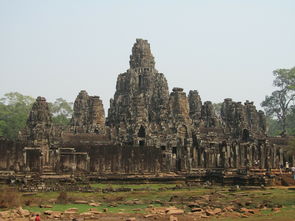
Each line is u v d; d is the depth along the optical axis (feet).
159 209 148.25
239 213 140.77
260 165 300.20
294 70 536.01
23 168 232.73
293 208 150.10
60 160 248.32
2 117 471.21
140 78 433.07
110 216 135.64
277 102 555.69
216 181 267.39
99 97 420.77
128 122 339.57
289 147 325.83
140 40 451.53
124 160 264.93
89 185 228.02
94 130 397.60
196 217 134.00
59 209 150.30
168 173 279.28
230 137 363.15
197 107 451.53
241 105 373.40
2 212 132.05
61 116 586.45
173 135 314.76
